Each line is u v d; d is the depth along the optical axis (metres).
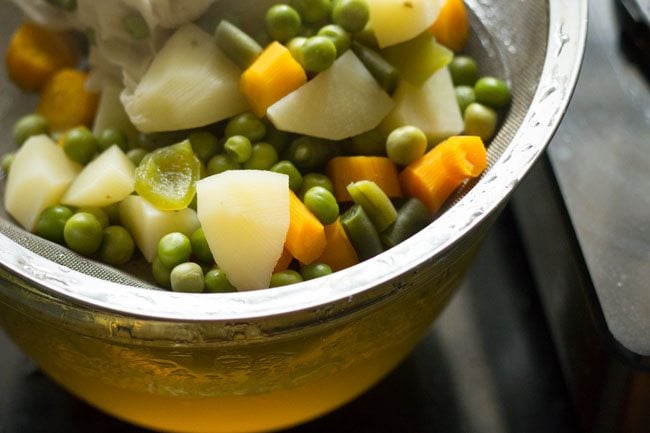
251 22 0.38
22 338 0.34
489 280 0.42
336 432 0.39
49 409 0.39
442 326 0.41
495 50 0.38
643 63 0.41
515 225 0.43
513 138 0.34
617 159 0.39
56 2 0.39
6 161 0.39
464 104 0.38
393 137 0.36
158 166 0.36
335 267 0.35
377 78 0.37
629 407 0.37
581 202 0.38
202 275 0.35
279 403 0.34
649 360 0.36
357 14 0.36
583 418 0.38
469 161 0.36
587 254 0.37
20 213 0.37
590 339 0.37
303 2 0.37
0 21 0.41
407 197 0.36
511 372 0.40
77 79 0.40
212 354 0.32
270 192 0.34
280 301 0.31
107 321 0.31
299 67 0.36
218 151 0.37
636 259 0.37
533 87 0.36
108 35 0.38
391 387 0.39
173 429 0.36
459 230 0.32
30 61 0.41
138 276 0.36
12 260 0.31
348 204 0.37
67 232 0.36
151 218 0.36
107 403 0.35
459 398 0.39
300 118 0.36
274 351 0.32
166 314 0.30
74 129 0.38
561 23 0.35
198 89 0.36
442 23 0.38
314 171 0.37
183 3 0.37
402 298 0.32
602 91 0.41
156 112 0.37
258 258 0.34
